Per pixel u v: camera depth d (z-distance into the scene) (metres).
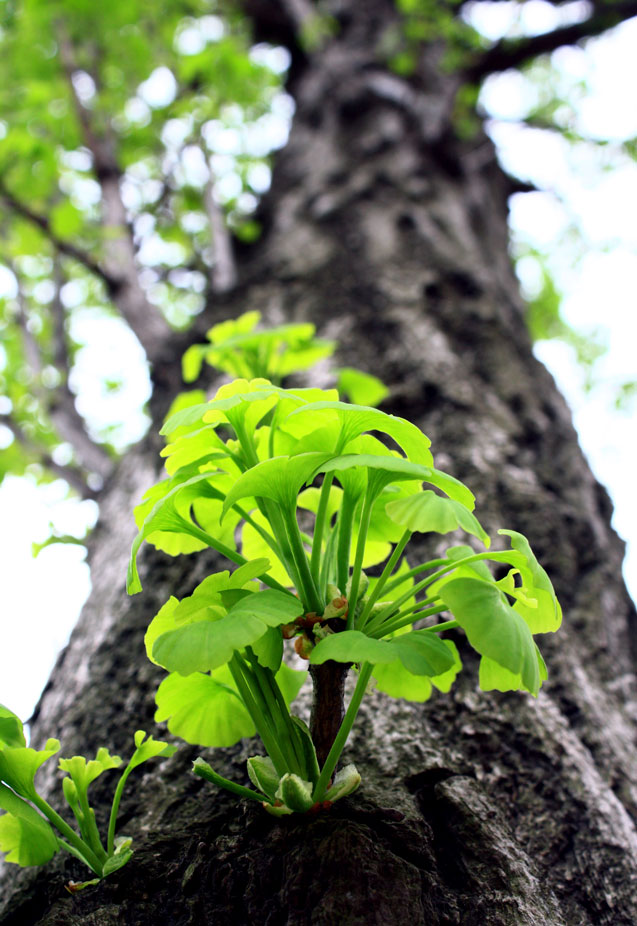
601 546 0.76
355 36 2.04
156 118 1.57
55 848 0.43
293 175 1.60
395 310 1.03
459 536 0.65
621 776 0.55
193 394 0.69
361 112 1.73
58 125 1.43
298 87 2.06
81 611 0.74
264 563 0.43
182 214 1.58
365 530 0.43
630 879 0.49
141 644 0.62
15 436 1.28
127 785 0.53
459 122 1.85
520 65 1.91
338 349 0.96
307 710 0.53
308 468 0.42
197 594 0.43
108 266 1.26
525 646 0.40
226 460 0.46
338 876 0.41
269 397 0.46
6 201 1.21
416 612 0.46
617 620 0.71
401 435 0.44
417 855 0.44
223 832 0.47
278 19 2.02
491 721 0.55
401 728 0.52
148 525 0.44
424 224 1.30
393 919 0.41
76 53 1.54
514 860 0.47
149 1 1.52
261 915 0.43
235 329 0.78
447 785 0.49
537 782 0.52
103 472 1.26
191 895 0.45
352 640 0.40
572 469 0.86
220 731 0.47
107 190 1.36
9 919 0.48
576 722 0.57
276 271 1.21
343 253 1.22
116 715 0.57
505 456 0.79
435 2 1.87
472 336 1.01
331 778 0.44
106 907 0.45
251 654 0.43
